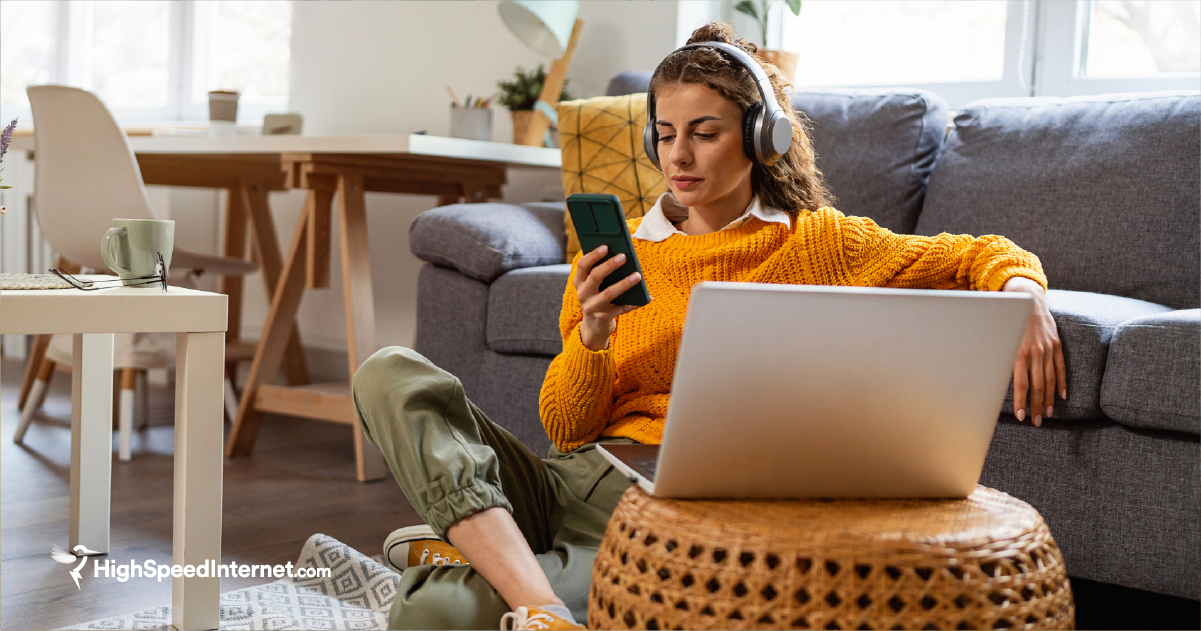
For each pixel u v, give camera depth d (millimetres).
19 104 4340
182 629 1268
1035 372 1241
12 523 1803
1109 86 2189
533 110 2668
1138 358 1211
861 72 2559
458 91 3119
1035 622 757
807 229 1189
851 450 830
